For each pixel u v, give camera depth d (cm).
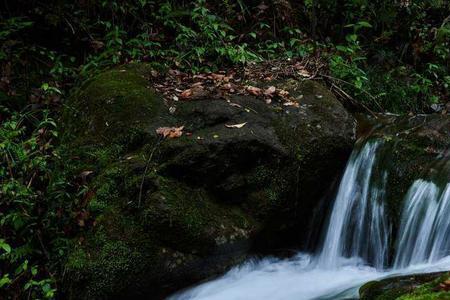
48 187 427
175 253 397
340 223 471
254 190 442
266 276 438
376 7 732
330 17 732
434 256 397
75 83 570
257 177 443
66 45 620
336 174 484
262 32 683
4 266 408
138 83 501
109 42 589
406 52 722
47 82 575
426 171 426
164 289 402
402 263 420
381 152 461
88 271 381
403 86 655
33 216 421
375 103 600
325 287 407
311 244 489
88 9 628
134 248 387
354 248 458
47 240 419
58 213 419
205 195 427
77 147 453
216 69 584
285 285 419
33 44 601
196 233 398
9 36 589
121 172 416
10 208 425
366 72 662
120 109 464
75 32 618
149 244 391
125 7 639
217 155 427
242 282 427
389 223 436
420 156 441
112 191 412
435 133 455
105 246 387
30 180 435
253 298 401
